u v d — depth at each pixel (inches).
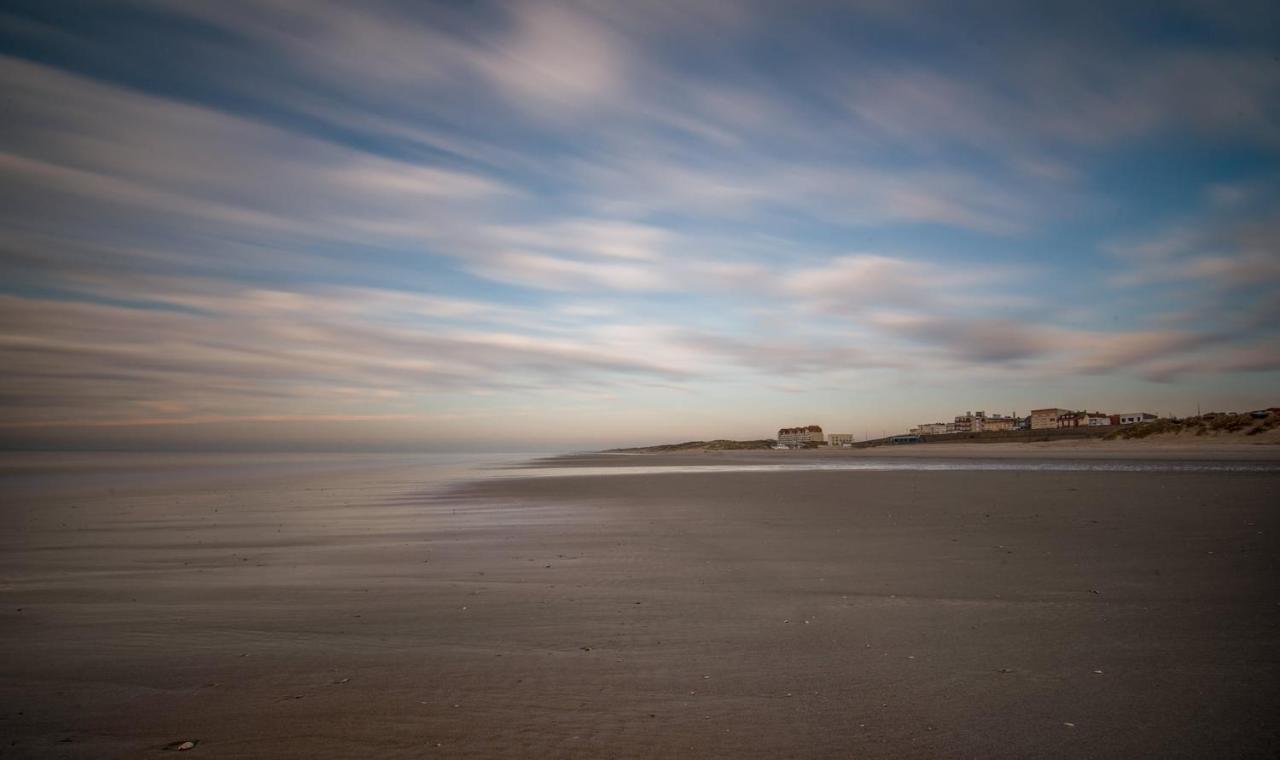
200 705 215.9
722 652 270.1
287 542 624.7
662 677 240.5
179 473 2262.6
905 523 669.3
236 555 551.5
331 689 230.1
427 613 343.0
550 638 293.6
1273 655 253.6
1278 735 184.5
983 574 418.3
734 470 2006.6
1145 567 425.4
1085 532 573.9
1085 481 1122.7
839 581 408.2
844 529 639.1
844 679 236.1
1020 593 365.4
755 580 416.5
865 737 187.6
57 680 243.0
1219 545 495.5
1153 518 644.7
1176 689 220.5
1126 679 231.0
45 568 498.6
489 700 218.2
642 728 195.0
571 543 592.1
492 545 587.8
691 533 641.0
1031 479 1210.6
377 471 2407.7
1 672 252.8
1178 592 357.7
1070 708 206.2
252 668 254.8
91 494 1274.6
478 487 1384.1
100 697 224.5
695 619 323.9
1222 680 228.1
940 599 356.5
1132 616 312.8
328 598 383.2
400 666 255.6
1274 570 407.5
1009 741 183.5
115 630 315.9
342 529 717.9
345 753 179.0
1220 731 187.8
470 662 259.8
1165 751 176.1
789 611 337.1
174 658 269.3
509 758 175.6
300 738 188.9
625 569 462.0
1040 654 259.9
